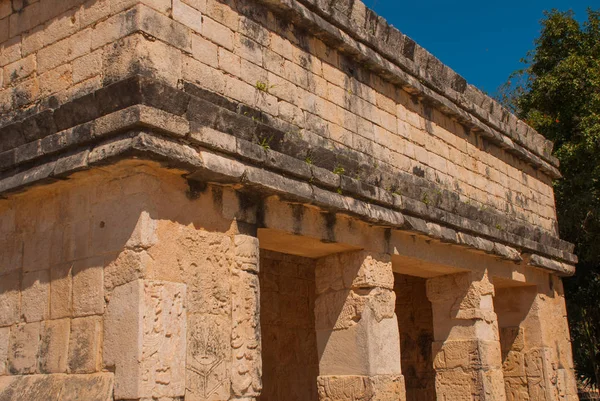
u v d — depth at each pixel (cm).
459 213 1108
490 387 1110
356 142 936
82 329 640
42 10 750
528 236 1329
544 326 1386
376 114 995
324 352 913
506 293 1422
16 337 699
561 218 1789
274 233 789
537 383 1348
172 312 623
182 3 700
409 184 995
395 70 1023
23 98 744
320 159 819
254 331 703
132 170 637
